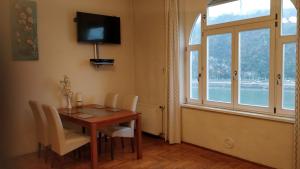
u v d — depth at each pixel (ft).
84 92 14.73
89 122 10.22
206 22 12.94
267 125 10.45
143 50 16.28
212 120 12.61
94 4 14.90
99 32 14.75
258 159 10.85
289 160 9.84
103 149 13.34
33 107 11.22
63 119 11.81
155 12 15.17
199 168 10.69
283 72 10.16
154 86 15.64
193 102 13.94
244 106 11.53
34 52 12.42
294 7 9.60
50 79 13.23
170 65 13.85
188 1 13.64
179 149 13.19
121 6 16.25
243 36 11.44
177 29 13.61
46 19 12.96
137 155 11.93
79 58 14.42
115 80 16.19
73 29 14.08
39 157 12.07
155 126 14.92
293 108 9.95
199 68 13.48
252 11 11.06
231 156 11.87
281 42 10.09
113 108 13.19
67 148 10.34
